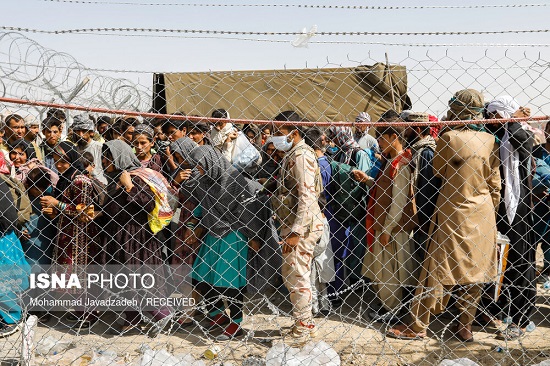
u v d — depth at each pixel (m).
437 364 4.14
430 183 4.59
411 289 4.85
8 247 4.71
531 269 4.70
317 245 4.94
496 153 4.56
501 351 4.41
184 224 4.95
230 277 4.53
